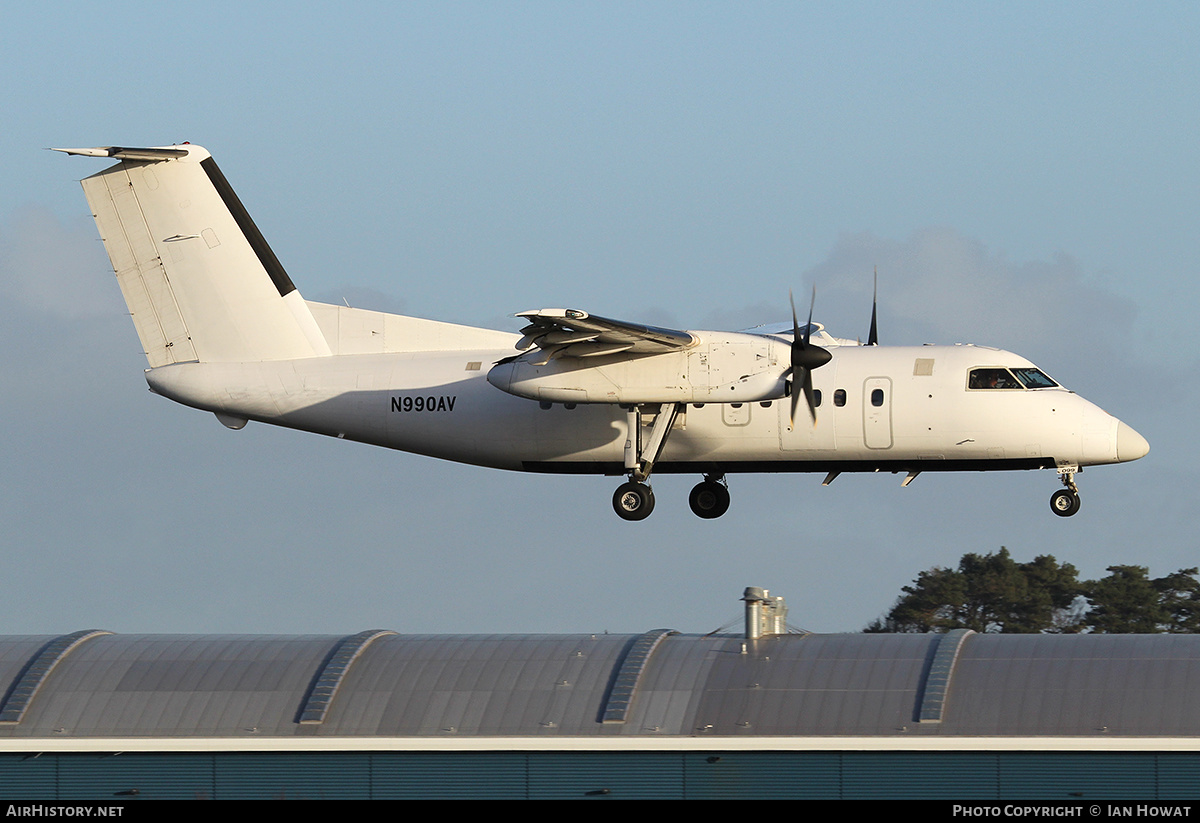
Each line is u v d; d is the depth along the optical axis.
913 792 73.12
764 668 78.56
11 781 78.19
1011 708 74.69
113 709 80.06
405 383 106.12
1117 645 78.12
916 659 78.06
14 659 84.38
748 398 96.88
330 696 79.38
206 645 84.94
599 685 78.62
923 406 99.75
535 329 94.31
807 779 73.94
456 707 78.25
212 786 77.31
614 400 98.50
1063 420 99.44
